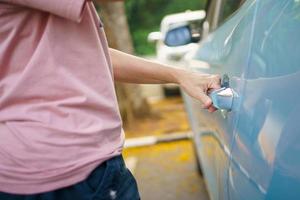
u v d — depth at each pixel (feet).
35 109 3.85
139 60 5.68
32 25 3.80
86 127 3.91
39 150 3.80
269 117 3.85
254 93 4.29
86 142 3.89
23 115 3.84
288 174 3.53
